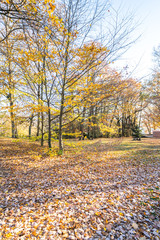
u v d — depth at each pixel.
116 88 6.30
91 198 3.87
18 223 2.82
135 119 31.55
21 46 6.58
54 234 2.55
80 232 2.61
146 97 20.98
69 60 6.76
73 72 7.40
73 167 6.75
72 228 2.71
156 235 2.44
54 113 9.09
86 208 3.37
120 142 16.05
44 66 7.79
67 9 6.00
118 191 4.26
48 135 9.59
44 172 5.96
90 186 4.68
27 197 3.92
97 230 2.65
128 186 4.62
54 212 3.23
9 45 5.98
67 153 9.48
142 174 5.87
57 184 4.82
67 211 3.27
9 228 2.67
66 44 6.15
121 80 6.42
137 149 12.26
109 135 21.52
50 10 3.39
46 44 5.83
